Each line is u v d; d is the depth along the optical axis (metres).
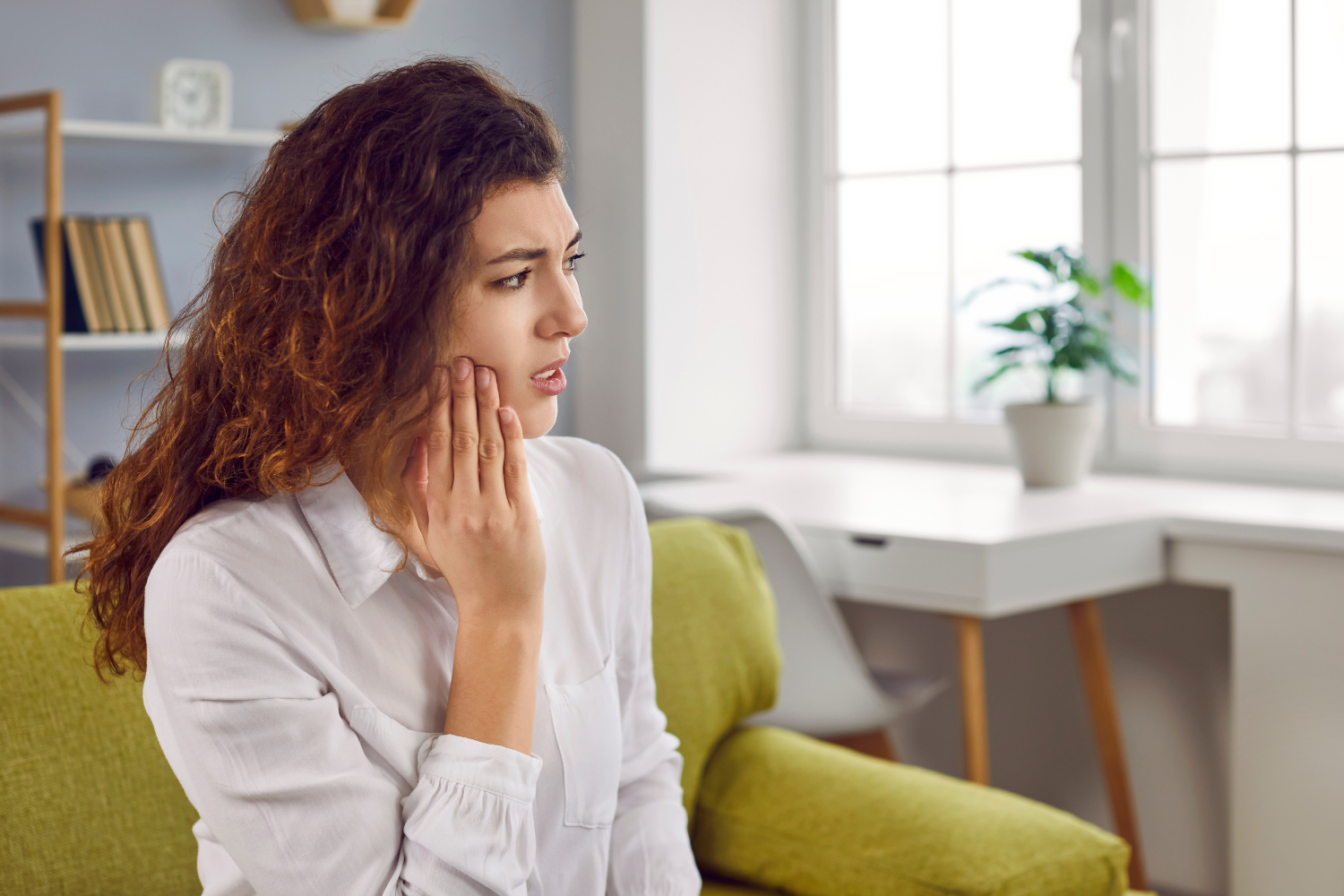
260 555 0.86
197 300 0.91
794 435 3.26
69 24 2.62
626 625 1.12
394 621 0.91
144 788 1.23
